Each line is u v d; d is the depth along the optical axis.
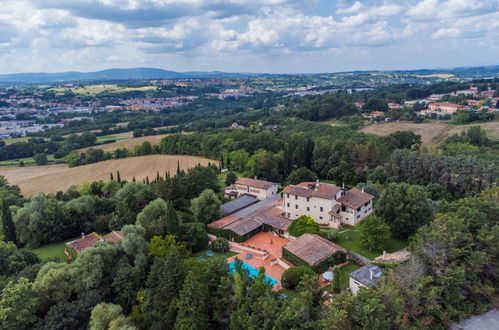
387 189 69.56
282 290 53.06
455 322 45.16
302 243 62.59
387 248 62.81
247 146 152.12
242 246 70.56
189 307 44.22
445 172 91.44
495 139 143.88
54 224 81.38
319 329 37.53
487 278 50.53
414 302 41.59
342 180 107.56
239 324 41.22
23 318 46.50
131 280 56.12
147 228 70.19
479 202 58.88
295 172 105.81
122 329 44.38
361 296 39.97
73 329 47.72
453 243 48.31
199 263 53.44
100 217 86.38
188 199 93.50
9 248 63.94
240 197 99.12
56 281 53.09
